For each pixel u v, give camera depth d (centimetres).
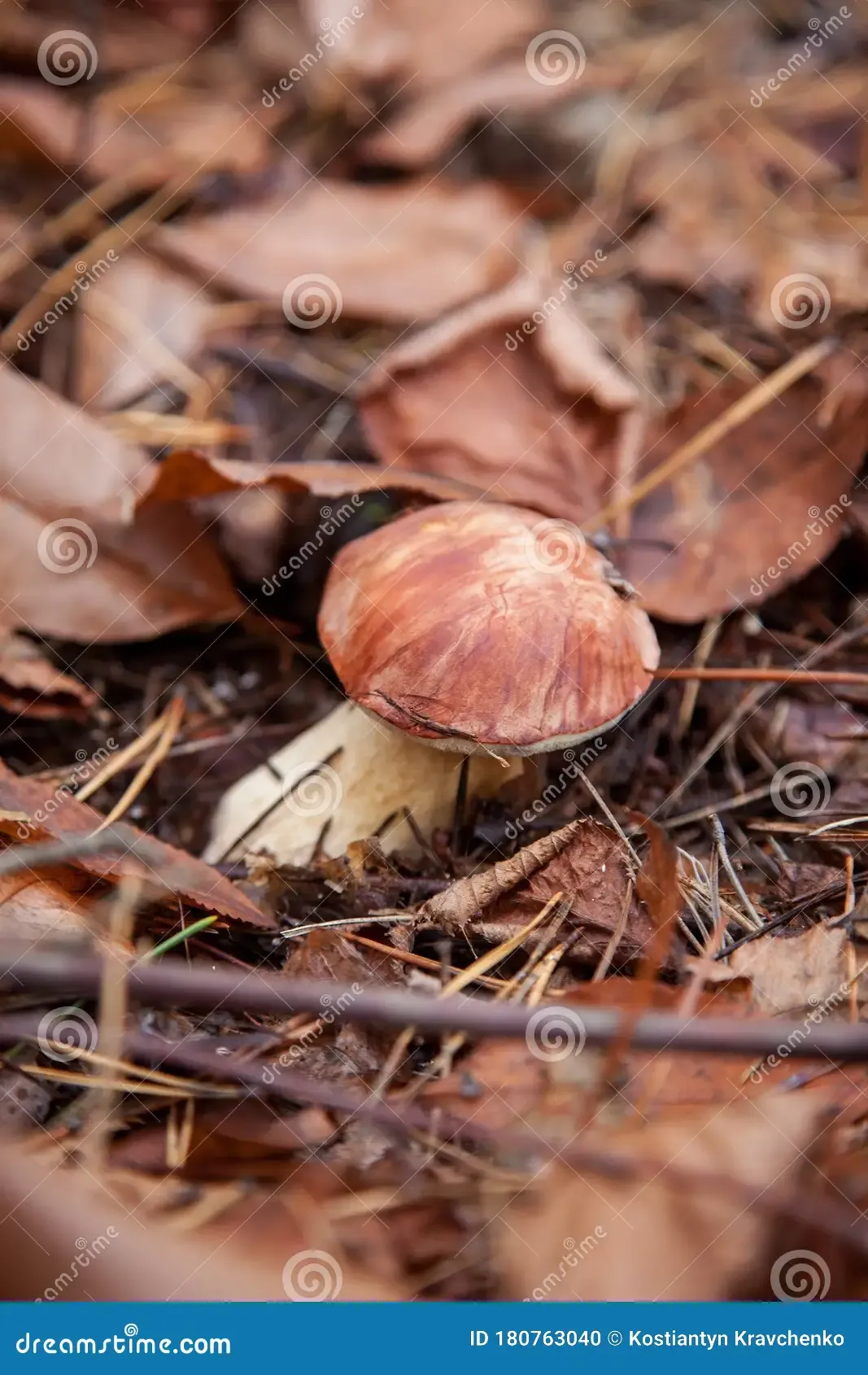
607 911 33
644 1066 31
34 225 44
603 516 38
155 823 36
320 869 34
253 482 36
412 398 39
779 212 44
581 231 44
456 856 35
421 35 47
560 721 33
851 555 39
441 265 43
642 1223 30
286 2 48
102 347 42
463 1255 30
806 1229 30
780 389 39
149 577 38
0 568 37
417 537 34
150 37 48
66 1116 31
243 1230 30
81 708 37
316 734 36
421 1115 31
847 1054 30
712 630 38
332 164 45
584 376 39
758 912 34
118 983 30
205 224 44
